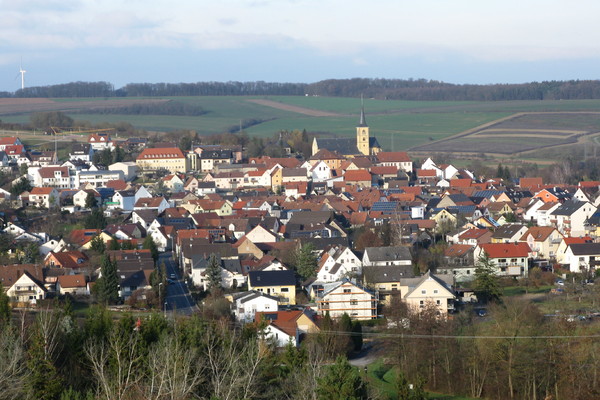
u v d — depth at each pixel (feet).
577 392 577.43
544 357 595.47
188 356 536.83
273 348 644.69
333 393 491.31
